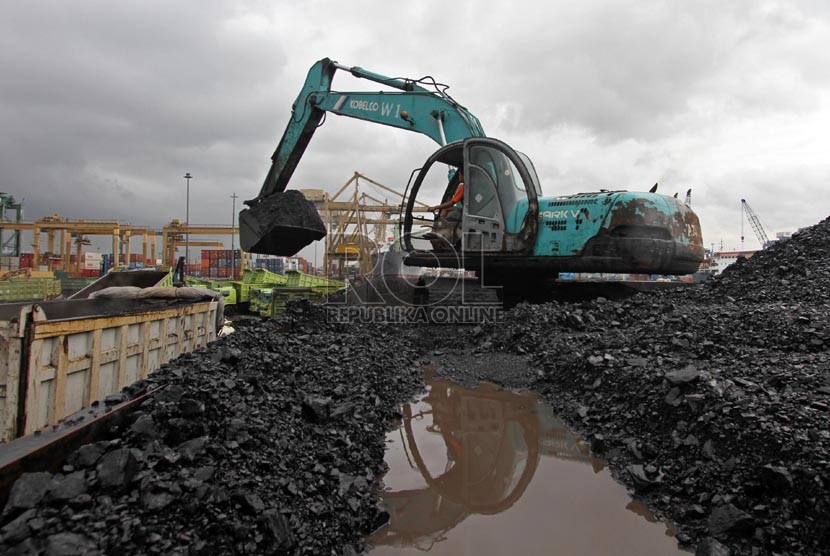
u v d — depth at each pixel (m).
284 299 24.22
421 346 12.74
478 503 4.99
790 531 3.64
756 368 6.52
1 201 79.50
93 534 2.78
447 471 5.79
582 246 12.63
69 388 5.46
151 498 3.16
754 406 4.95
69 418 4.20
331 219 52.25
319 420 5.81
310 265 87.25
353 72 16.17
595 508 4.80
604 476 5.54
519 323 12.50
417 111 15.48
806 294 9.98
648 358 7.93
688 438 5.25
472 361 11.25
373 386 8.20
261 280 28.45
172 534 3.01
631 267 12.29
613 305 12.25
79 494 3.06
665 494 4.80
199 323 9.66
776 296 10.47
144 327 7.18
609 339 9.70
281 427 5.11
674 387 6.02
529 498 5.04
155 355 7.67
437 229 14.99
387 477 5.64
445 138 15.14
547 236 13.12
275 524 3.37
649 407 6.21
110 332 6.33
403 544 4.20
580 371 8.55
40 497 2.93
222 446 4.04
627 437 6.09
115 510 3.01
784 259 12.05
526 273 14.28
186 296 10.41
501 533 4.36
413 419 7.67
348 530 4.12
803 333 7.72
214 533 3.16
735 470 4.46
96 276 72.06
